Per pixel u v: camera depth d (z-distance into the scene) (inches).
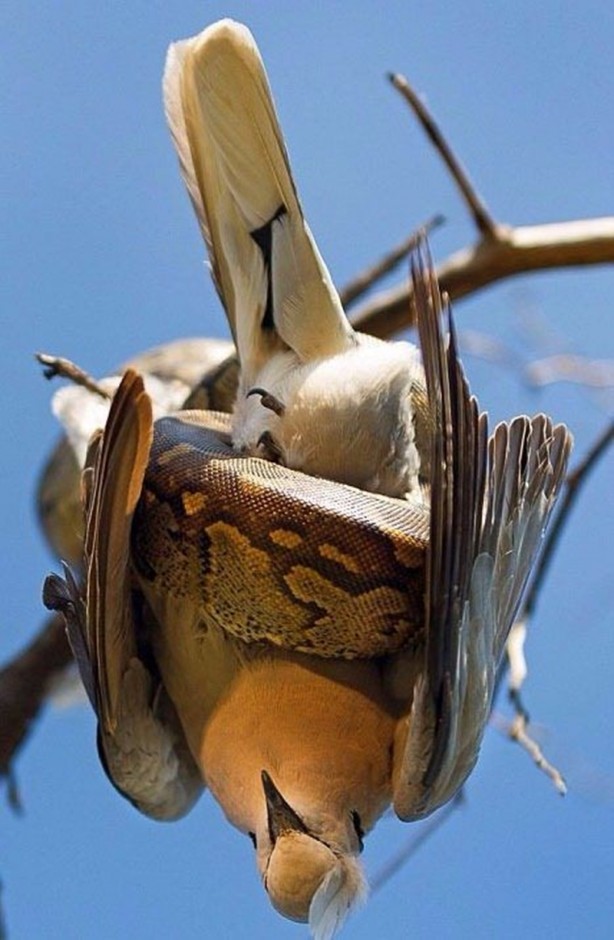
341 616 145.0
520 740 147.8
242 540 144.9
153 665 146.3
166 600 145.7
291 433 146.3
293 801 144.9
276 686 145.3
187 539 145.2
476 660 144.3
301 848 144.3
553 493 146.0
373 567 144.7
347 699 145.3
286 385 146.5
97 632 144.7
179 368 154.9
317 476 146.3
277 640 145.3
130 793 146.5
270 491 144.9
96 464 144.3
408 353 146.5
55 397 149.6
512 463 145.0
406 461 146.4
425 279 143.6
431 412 143.8
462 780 144.9
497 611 144.9
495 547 144.6
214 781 145.9
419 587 144.8
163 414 148.9
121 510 144.2
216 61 146.0
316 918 143.9
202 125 146.5
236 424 146.6
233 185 146.6
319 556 144.8
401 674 145.3
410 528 144.9
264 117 146.2
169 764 146.5
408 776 144.3
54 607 145.3
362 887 144.6
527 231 156.8
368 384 146.2
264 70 146.0
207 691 145.8
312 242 146.6
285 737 145.3
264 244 146.7
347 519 144.8
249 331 146.9
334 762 145.1
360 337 147.2
